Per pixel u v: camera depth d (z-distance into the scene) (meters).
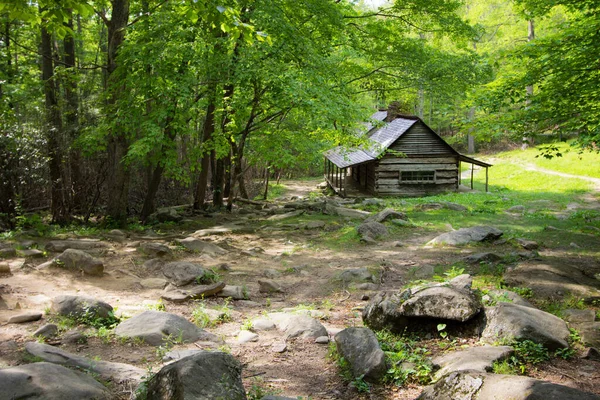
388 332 5.75
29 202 16.81
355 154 31.23
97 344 5.31
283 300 7.89
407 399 4.23
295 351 5.45
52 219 15.12
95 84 20.56
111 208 14.62
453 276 7.53
